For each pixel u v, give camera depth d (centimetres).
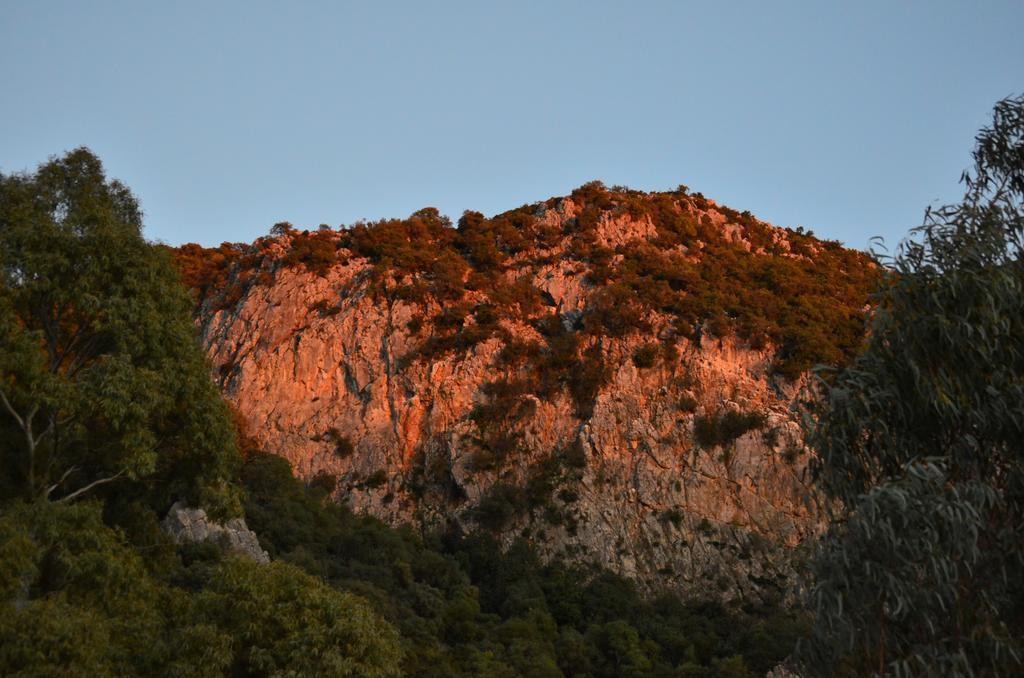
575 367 7812
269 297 8656
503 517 6944
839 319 8262
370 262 8956
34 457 3016
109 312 3002
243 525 5672
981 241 1545
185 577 4631
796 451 7081
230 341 8494
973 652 1388
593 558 6806
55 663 2336
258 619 2686
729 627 6222
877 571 1380
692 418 7394
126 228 3216
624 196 9962
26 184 3281
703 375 7606
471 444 7419
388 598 5756
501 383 7731
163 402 3095
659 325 8044
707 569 6750
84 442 3158
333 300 8594
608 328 8062
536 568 6719
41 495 2920
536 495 7094
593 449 7319
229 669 2683
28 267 2964
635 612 6288
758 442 7188
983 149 1711
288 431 7788
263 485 6912
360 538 6575
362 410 7856
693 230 9762
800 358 7656
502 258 9038
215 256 10444
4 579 2433
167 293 3212
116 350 3059
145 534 3306
